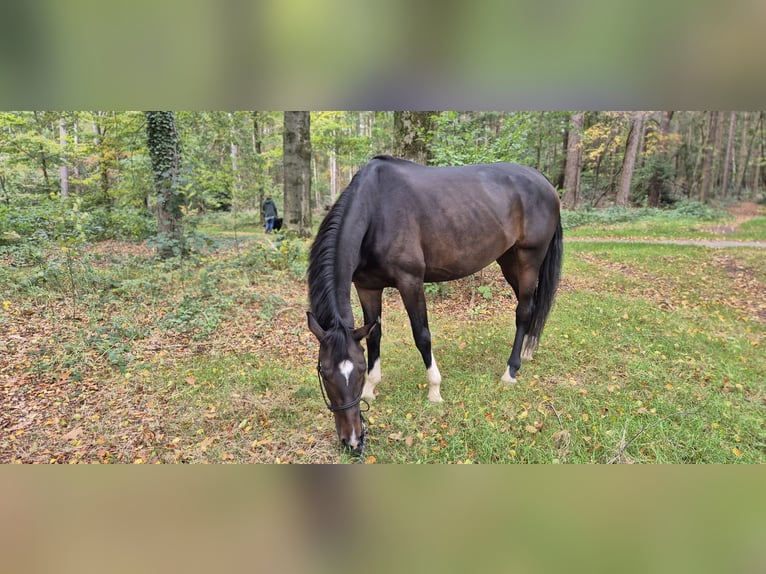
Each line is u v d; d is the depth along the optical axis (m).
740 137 16.91
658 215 11.98
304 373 3.59
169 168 6.80
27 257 5.58
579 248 8.07
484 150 5.19
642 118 13.54
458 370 3.59
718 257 6.97
